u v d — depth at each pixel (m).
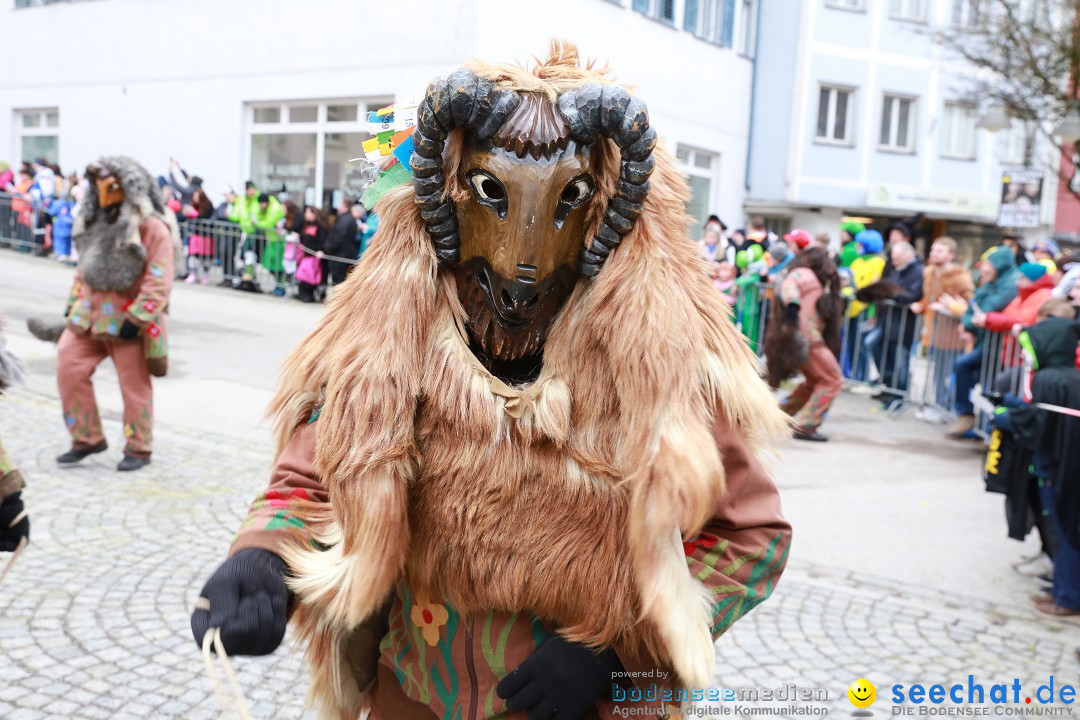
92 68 18.03
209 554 4.05
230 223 14.05
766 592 1.42
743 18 18.78
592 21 14.43
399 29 13.84
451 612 1.40
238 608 1.23
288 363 1.48
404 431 1.28
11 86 19.62
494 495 1.28
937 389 8.59
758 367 1.46
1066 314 4.40
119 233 4.83
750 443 1.45
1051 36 13.13
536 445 1.29
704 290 1.38
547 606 1.32
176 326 10.35
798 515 5.38
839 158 20.05
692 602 1.29
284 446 1.51
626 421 1.28
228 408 6.75
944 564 4.66
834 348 7.34
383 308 1.29
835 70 19.59
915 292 9.02
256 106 16.03
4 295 11.27
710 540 1.40
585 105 1.21
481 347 1.34
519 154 1.21
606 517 1.29
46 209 15.99
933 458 7.06
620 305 1.27
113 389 7.08
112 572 3.81
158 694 2.93
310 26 14.88
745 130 19.44
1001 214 11.03
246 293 13.68
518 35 13.41
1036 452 4.09
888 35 20.03
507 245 1.22
